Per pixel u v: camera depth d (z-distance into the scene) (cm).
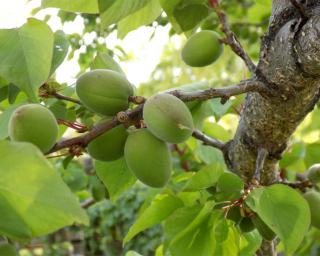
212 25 72
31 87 37
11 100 44
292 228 38
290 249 38
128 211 158
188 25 50
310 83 41
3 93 46
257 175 44
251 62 47
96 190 78
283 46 41
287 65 41
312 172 50
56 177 28
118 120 38
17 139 35
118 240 179
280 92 42
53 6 47
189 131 37
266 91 42
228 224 43
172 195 46
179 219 43
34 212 29
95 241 182
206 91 39
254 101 46
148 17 50
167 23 84
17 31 38
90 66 49
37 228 30
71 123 42
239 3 116
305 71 40
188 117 37
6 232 30
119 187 48
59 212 29
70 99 46
